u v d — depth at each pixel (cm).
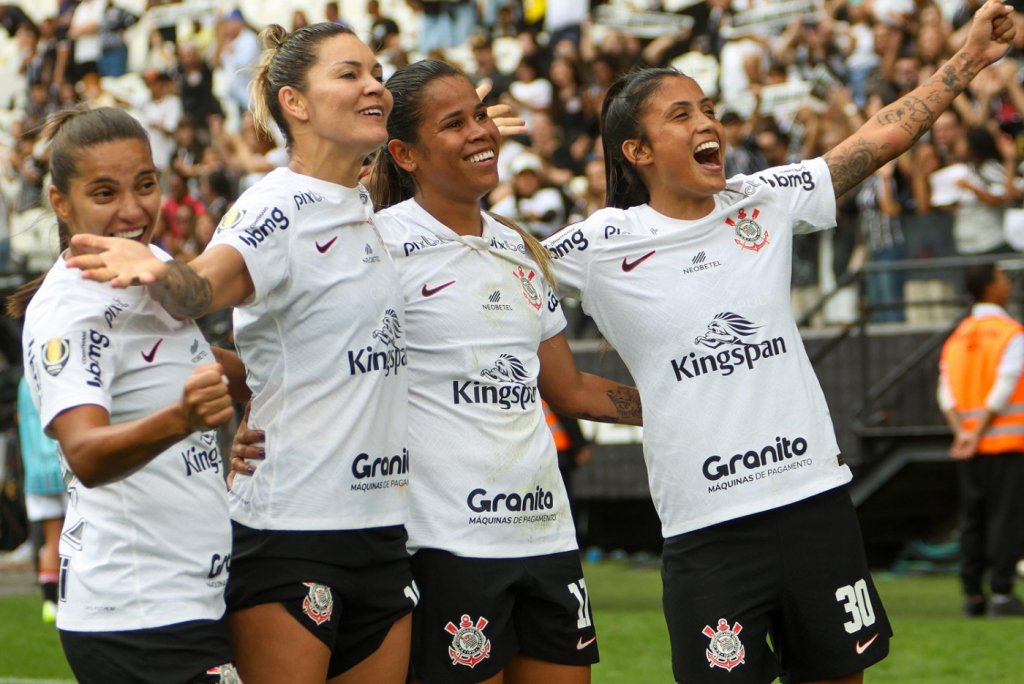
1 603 1939
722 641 803
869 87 2330
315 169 748
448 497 796
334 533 729
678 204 846
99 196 671
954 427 1688
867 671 1322
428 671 795
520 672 831
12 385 2389
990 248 2045
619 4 2911
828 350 2127
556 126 2677
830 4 2614
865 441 2092
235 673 682
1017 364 1631
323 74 732
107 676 659
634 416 920
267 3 3472
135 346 674
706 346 820
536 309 839
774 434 809
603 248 848
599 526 2425
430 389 802
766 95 2558
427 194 825
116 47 3484
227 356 805
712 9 2795
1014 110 2227
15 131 3453
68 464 647
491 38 3059
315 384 732
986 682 1256
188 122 3064
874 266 2059
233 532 746
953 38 2319
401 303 774
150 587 662
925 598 1848
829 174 866
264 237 707
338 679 761
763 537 805
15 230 3003
